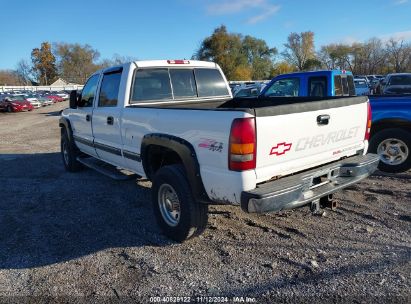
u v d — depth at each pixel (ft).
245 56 225.15
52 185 22.29
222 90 20.39
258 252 12.75
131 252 13.23
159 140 13.58
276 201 10.81
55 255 13.24
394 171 21.36
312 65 237.45
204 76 19.56
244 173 10.69
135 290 10.89
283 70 236.84
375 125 21.40
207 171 11.71
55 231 15.31
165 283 11.18
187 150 12.26
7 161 30.58
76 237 14.66
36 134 50.11
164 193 14.03
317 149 12.60
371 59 207.41
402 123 20.76
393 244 12.89
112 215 16.88
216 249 13.14
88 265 12.46
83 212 17.40
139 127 15.17
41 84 333.42
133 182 22.21
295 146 11.75
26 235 15.01
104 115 18.21
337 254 12.35
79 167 25.07
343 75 28.37
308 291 10.39
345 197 17.81
